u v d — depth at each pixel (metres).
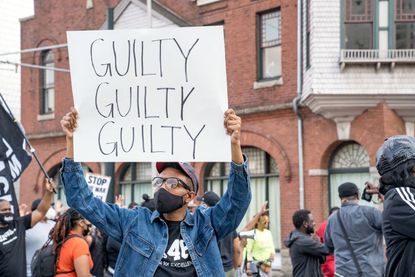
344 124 18.58
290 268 19.69
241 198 4.60
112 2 26.03
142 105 4.76
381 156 4.76
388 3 18.25
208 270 4.55
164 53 4.74
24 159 8.98
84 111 4.79
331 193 19.33
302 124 19.70
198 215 4.67
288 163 20.00
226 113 4.64
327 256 10.13
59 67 27.81
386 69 18.11
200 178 22.45
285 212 20.02
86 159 4.74
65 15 27.78
